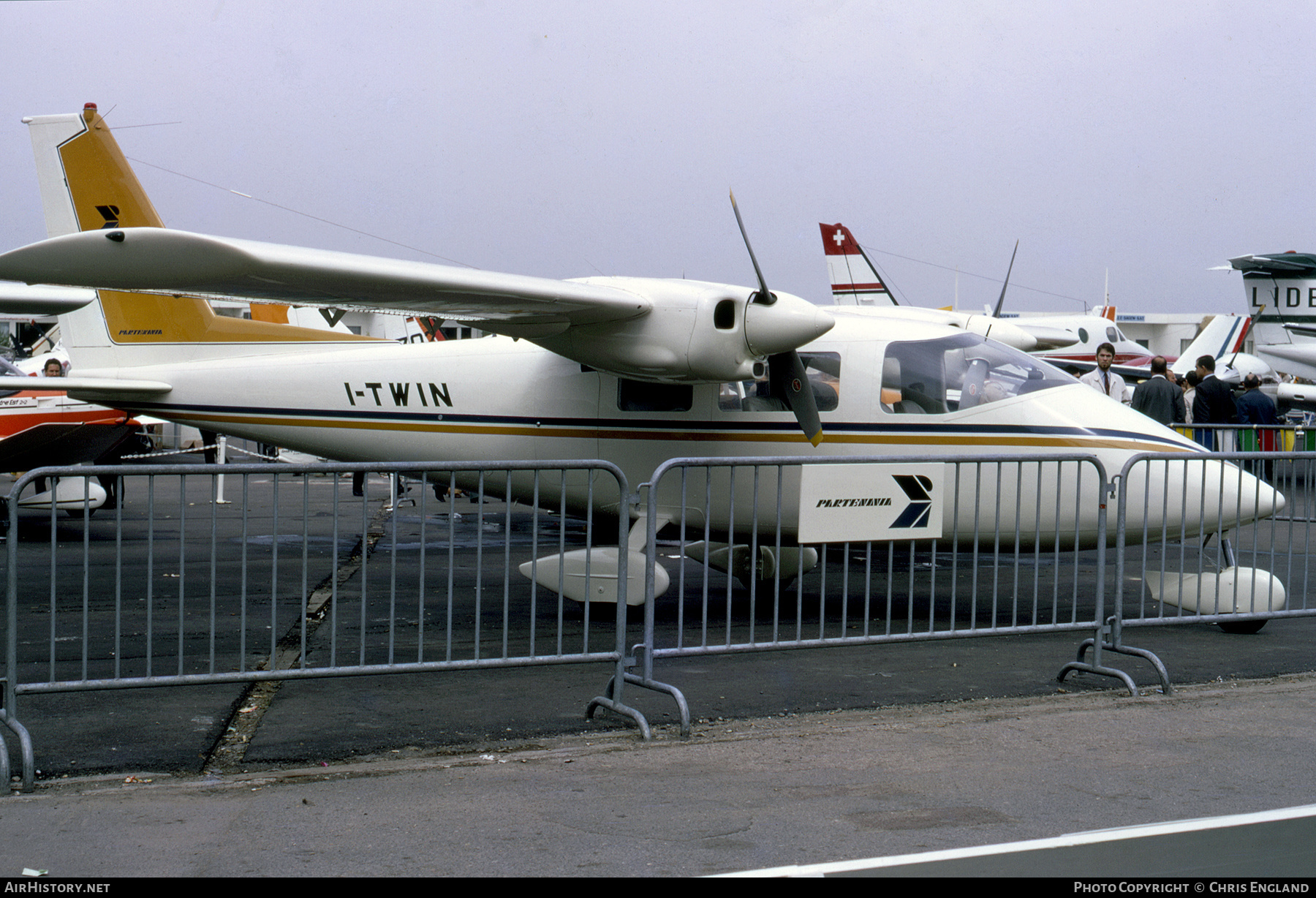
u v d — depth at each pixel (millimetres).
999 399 7145
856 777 4102
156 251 5777
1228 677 5777
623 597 4918
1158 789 3965
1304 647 6539
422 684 5605
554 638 6898
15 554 4109
